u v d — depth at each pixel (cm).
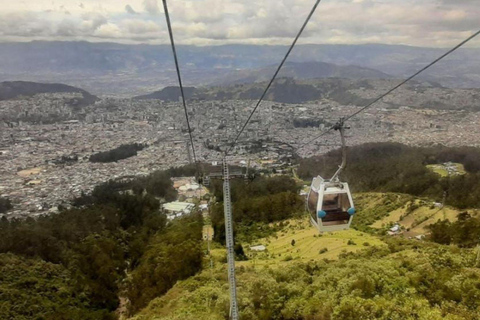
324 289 2247
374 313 1814
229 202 1457
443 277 2139
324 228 1684
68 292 4172
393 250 3309
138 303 3856
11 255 4834
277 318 2094
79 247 5447
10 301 3719
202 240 5884
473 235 3950
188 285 3331
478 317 1753
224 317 2261
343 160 1655
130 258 5766
